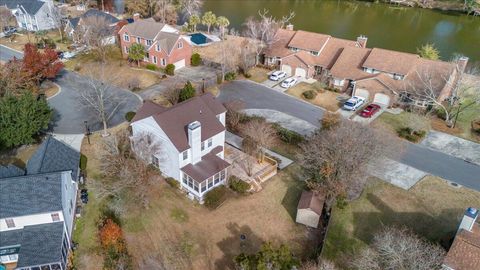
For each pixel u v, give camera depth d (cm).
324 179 3888
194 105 4225
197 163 4053
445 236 3525
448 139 5134
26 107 4450
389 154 4347
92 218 3700
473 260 2781
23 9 8731
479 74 6762
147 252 3384
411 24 10888
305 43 6969
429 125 5412
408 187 4212
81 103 5647
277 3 12838
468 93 5928
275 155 4697
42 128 4766
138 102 5762
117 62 7150
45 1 8969
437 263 2855
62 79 6381
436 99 5641
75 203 3784
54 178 3312
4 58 7188
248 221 3753
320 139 4084
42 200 3216
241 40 8419
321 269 2955
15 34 8575
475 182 4325
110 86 6216
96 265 3253
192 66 7112
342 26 10531
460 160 4712
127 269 3197
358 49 6550
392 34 9962
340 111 5769
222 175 4056
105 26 7750
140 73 6738
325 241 3519
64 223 3281
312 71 6775
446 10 12106
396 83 5938
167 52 6619
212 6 12156
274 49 7188
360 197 4062
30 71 5569
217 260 3347
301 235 3634
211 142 4194
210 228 3653
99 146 4678
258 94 6162
